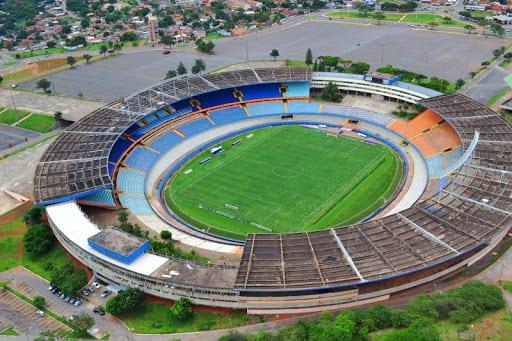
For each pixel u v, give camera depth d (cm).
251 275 12688
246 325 12594
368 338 11181
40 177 17538
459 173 16675
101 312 13162
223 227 16925
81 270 14625
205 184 19738
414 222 14262
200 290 12712
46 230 15888
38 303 13462
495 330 11256
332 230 14125
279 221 17162
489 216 14450
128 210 17412
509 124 19775
